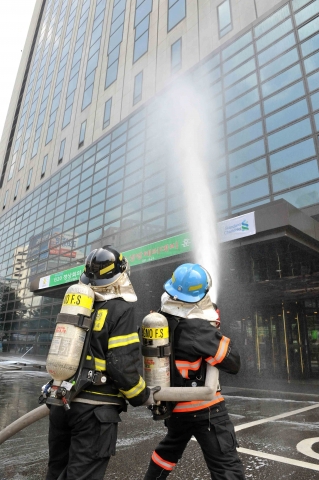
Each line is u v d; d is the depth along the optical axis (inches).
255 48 574.9
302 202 436.8
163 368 81.8
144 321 85.4
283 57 526.9
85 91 1092.5
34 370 665.6
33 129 1448.1
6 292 1266.0
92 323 75.3
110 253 83.3
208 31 681.0
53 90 1357.0
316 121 453.4
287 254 438.3
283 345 546.0
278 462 146.4
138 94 828.6
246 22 608.4
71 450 71.0
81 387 70.1
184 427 85.6
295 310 548.4
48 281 717.9
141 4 928.3
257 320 581.6
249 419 241.1
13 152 1616.6
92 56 1117.1
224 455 81.4
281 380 515.2
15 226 1338.6
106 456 69.2
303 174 446.6
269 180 482.9
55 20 1589.6
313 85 472.4
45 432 204.8
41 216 1141.1
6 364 785.6
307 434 196.1
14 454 160.2
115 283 81.0
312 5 511.8
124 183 770.2
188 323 85.1
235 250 417.4
